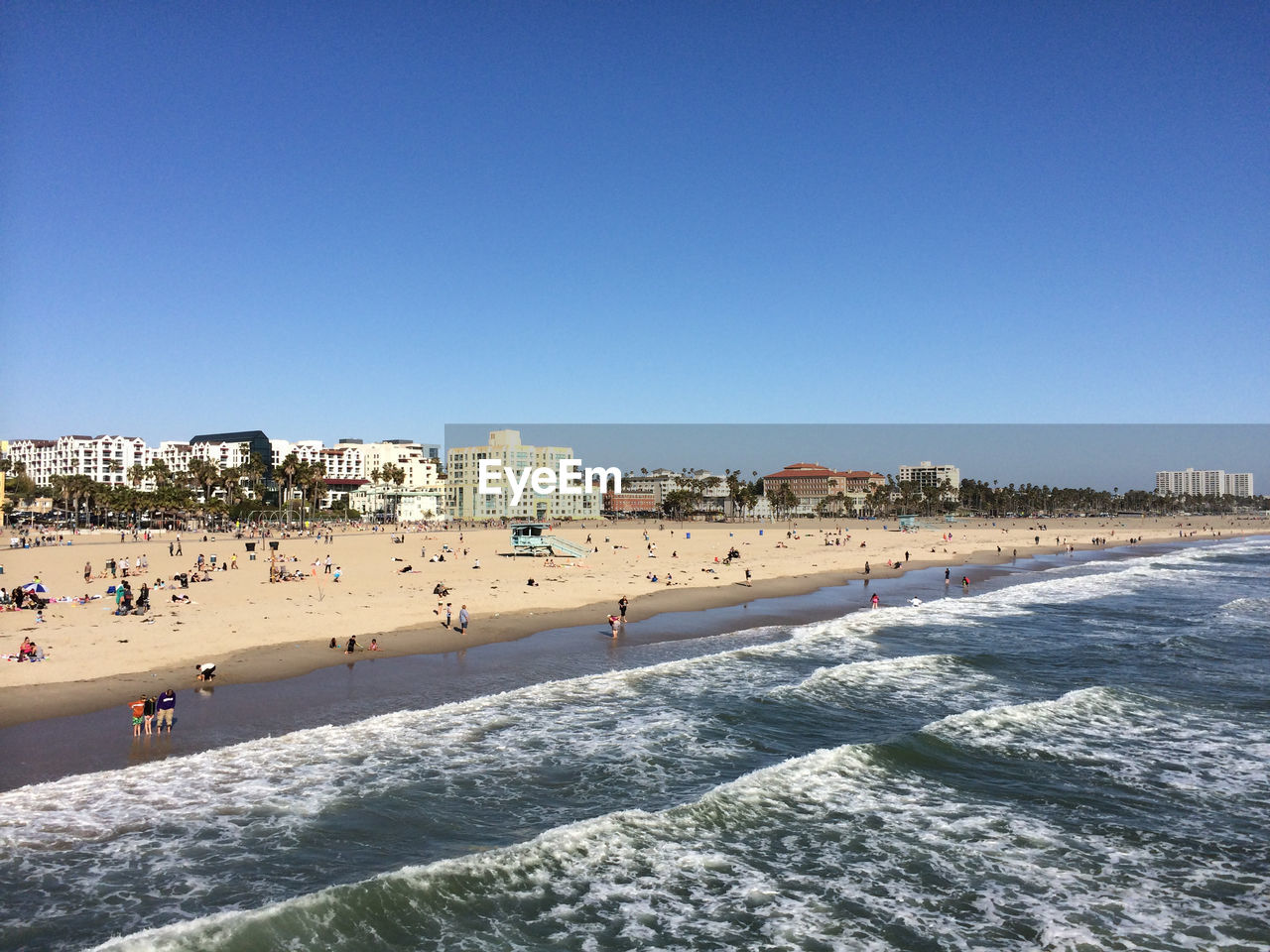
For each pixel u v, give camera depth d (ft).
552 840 53.62
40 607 127.75
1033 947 43.80
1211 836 57.47
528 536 284.00
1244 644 126.31
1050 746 75.66
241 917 42.22
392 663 103.55
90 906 44.93
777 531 538.47
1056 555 345.72
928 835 57.26
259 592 162.61
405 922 44.11
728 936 44.34
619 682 96.53
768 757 72.64
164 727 73.20
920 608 166.20
